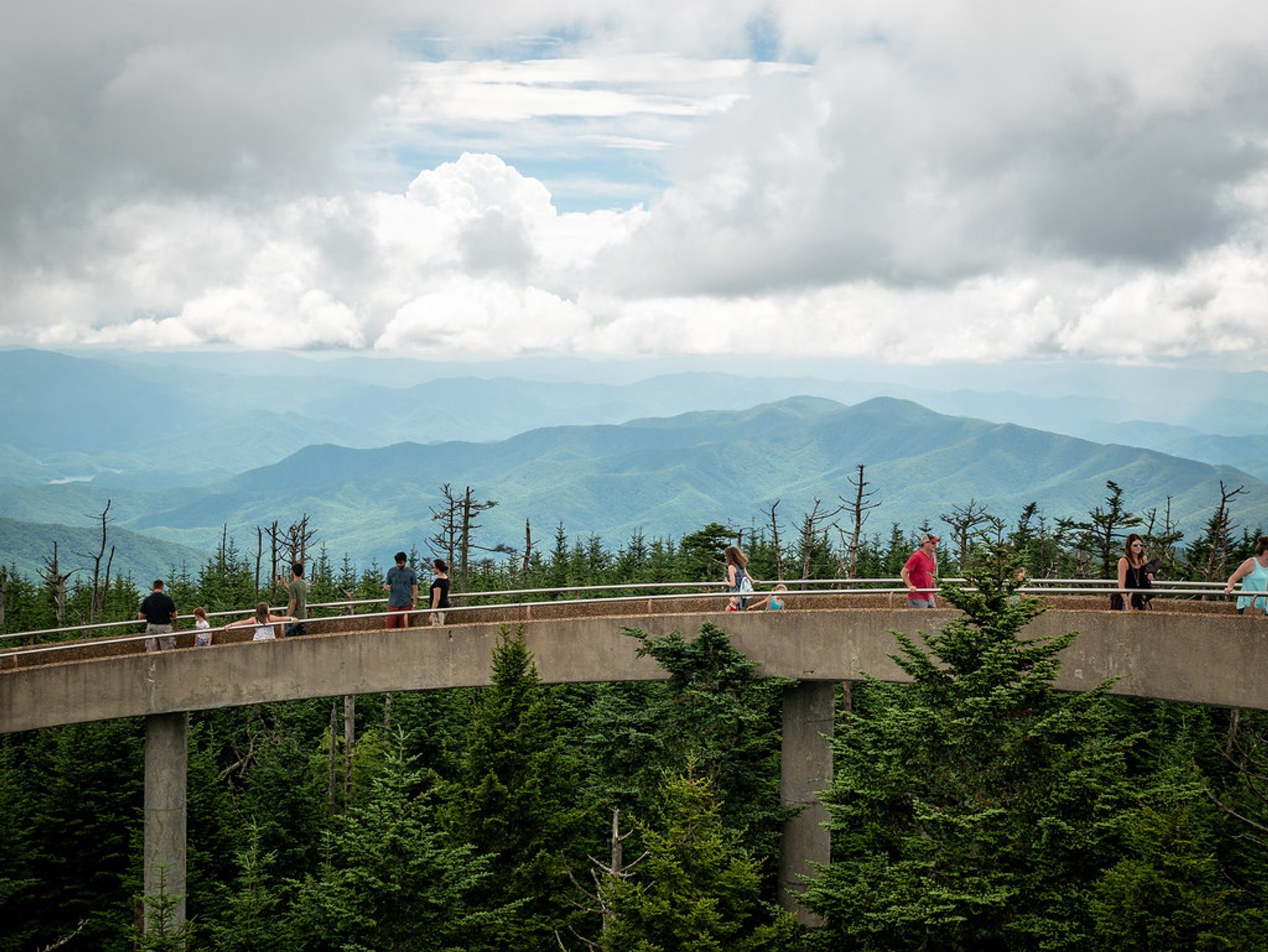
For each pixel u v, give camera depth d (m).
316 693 27.38
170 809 27.53
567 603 29.41
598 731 27.91
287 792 37.34
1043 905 18.92
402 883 21.86
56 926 36.38
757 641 26.97
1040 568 63.03
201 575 89.69
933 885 19.03
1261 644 22.73
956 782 20.20
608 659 27.53
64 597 71.81
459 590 72.06
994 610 20.48
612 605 30.14
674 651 26.53
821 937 20.52
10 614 73.94
